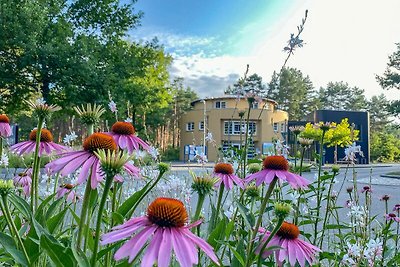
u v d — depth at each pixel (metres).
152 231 0.93
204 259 1.78
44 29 18.08
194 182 1.46
